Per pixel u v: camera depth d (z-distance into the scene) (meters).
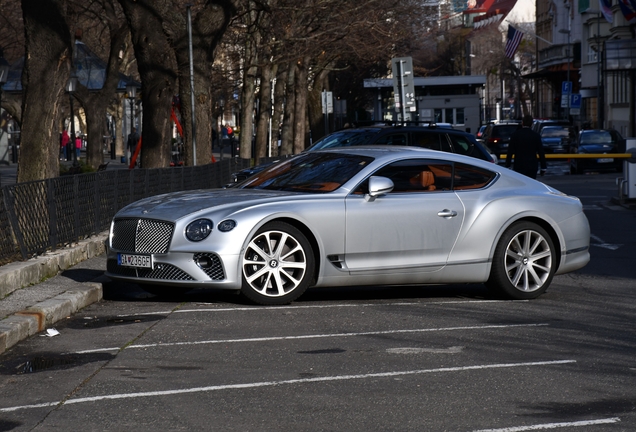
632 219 30.45
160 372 10.33
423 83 93.88
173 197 15.18
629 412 8.80
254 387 9.68
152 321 13.37
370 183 14.68
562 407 8.96
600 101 96.06
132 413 8.74
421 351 11.45
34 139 22.05
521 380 10.02
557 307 15.04
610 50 81.38
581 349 11.63
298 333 12.52
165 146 32.72
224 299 15.25
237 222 14.05
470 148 26.03
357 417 8.60
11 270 14.44
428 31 71.69
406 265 15.12
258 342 11.91
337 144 26.27
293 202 14.48
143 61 32.38
